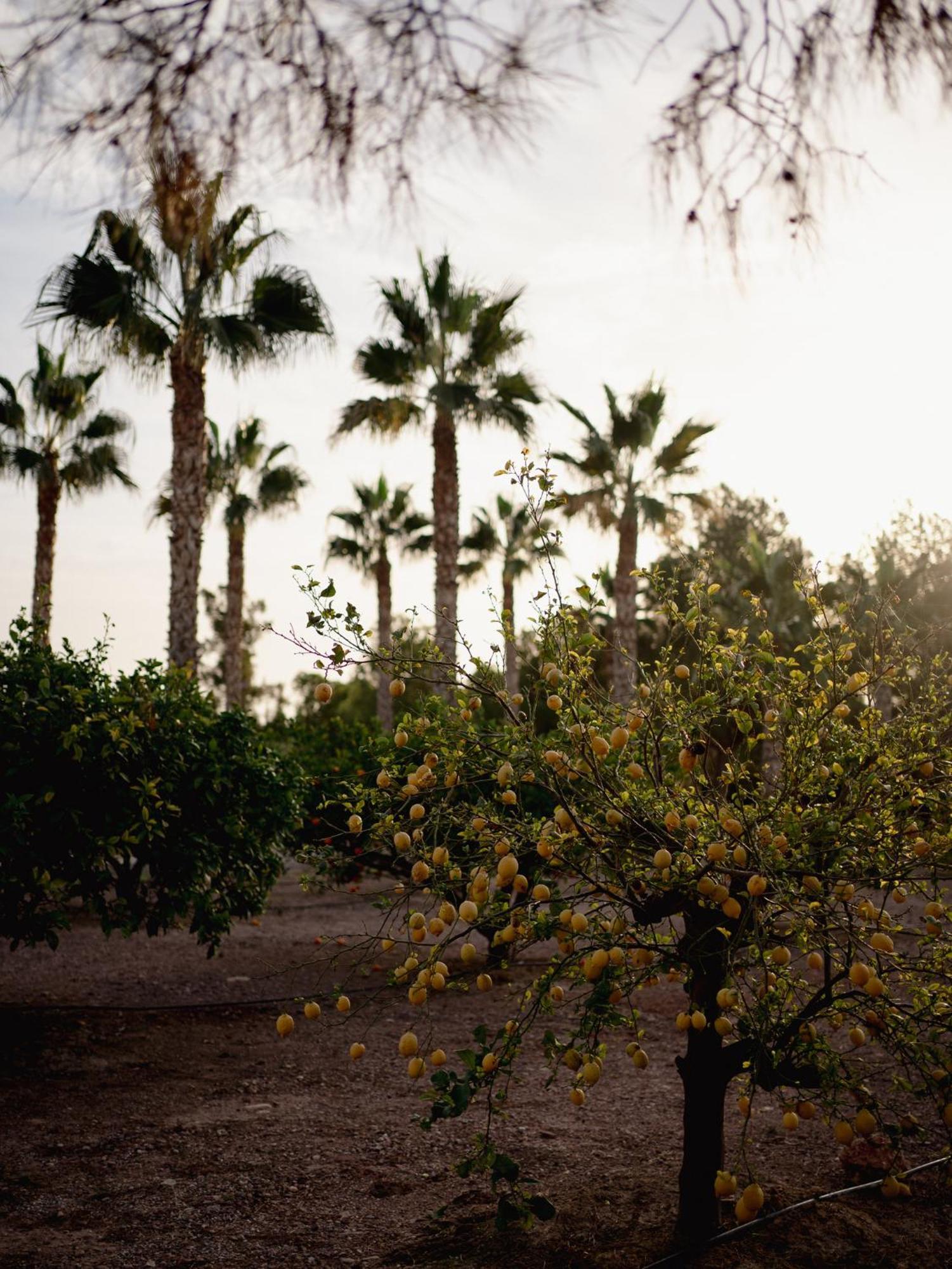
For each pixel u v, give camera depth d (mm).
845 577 13852
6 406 18531
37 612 6617
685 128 1172
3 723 5250
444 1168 3750
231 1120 4418
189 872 5660
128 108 1068
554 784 2691
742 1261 2658
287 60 1125
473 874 2551
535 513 2855
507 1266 2779
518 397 14562
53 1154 3980
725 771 2734
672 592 2922
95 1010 6465
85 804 5449
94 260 9672
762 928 2400
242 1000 6852
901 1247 2771
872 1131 2355
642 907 2703
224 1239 3166
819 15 1116
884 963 2615
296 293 10812
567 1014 6250
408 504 25625
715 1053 2848
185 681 6449
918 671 2834
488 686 2812
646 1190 3320
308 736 11688
